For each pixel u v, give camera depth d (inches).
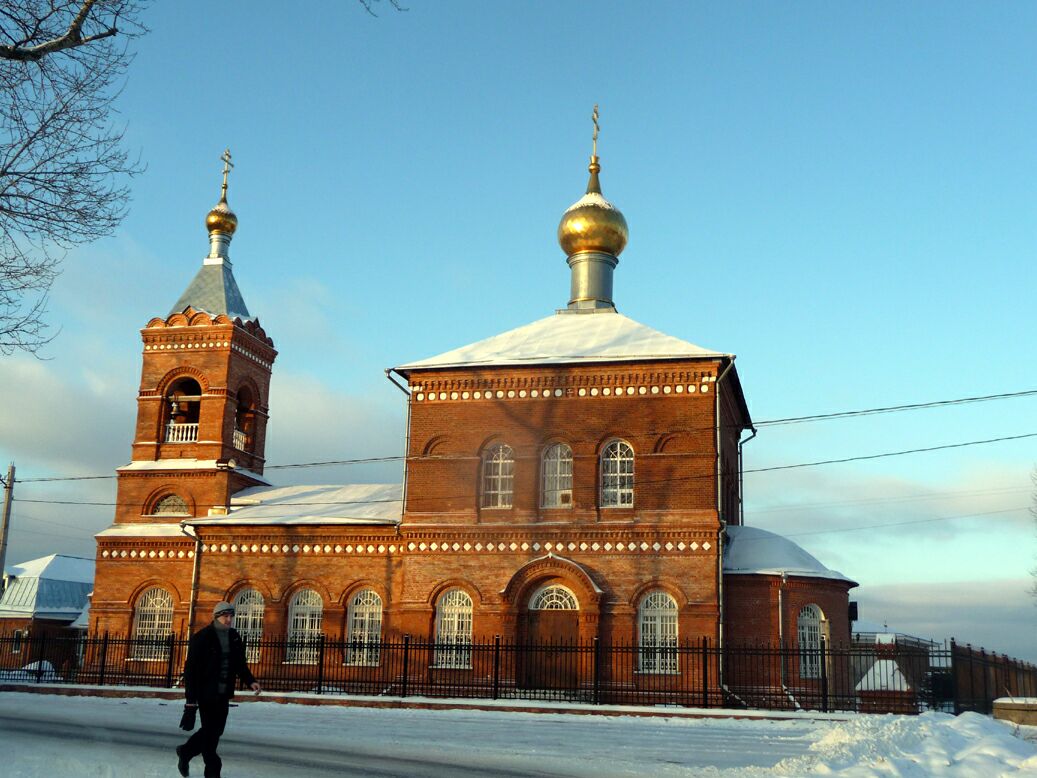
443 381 1482.5
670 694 1304.1
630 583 1359.5
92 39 622.8
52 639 1450.5
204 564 1577.3
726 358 1395.2
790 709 1230.9
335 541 1537.9
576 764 645.9
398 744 733.3
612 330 1529.3
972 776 588.1
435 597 1423.5
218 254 1854.1
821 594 1401.3
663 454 1382.9
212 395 1723.7
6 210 644.7
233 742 714.2
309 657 1507.1
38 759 576.7
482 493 1444.4
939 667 1309.1
